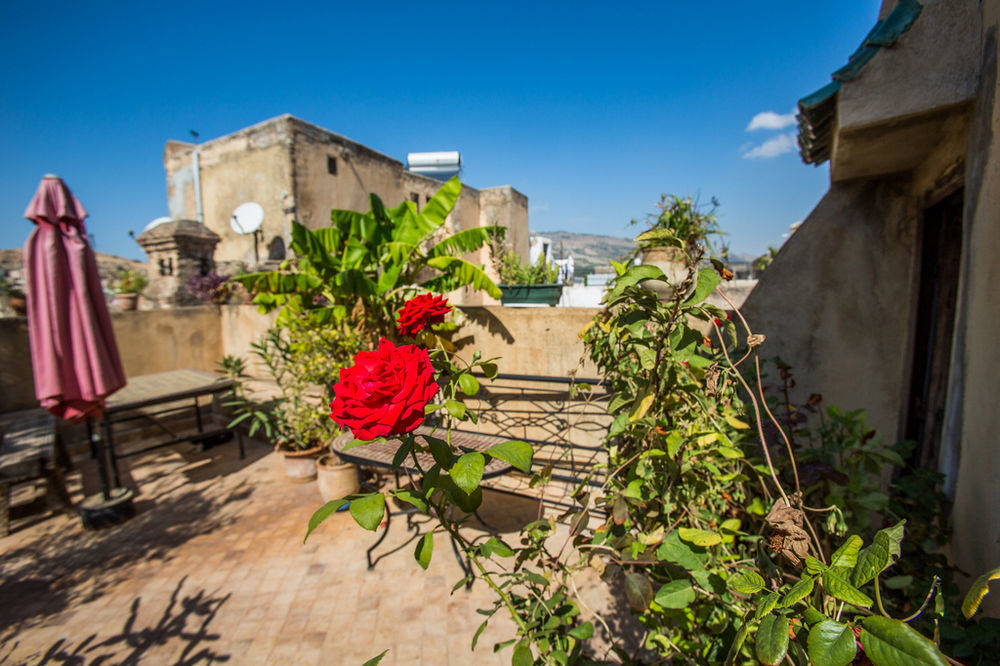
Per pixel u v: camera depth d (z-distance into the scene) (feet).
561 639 4.67
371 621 8.41
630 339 4.98
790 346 9.81
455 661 7.48
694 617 4.93
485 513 11.62
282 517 12.22
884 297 9.18
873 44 6.68
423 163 65.82
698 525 5.46
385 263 13.92
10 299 18.07
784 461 6.64
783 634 2.49
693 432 5.43
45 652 7.91
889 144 7.59
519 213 69.46
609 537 5.34
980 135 6.02
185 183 43.78
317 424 13.98
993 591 5.34
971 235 6.34
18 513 12.72
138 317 19.53
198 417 17.25
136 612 8.83
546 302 14.96
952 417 6.81
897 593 6.57
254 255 38.73
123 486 14.64
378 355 3.38
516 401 11.66
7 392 16.84
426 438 3.75
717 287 4.12
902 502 7.04
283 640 8.03
